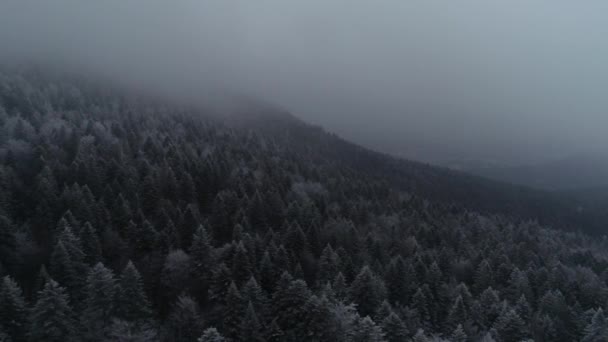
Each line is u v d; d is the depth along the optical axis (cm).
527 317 5981
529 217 16162
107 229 6425
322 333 4672
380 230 9581
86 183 7750
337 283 5897
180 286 5869
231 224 7675
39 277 4872
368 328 4312
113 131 11756
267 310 5047
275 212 8600
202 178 9288
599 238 14588
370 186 13050
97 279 4694
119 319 4609
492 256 8312
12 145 8619
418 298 5841
